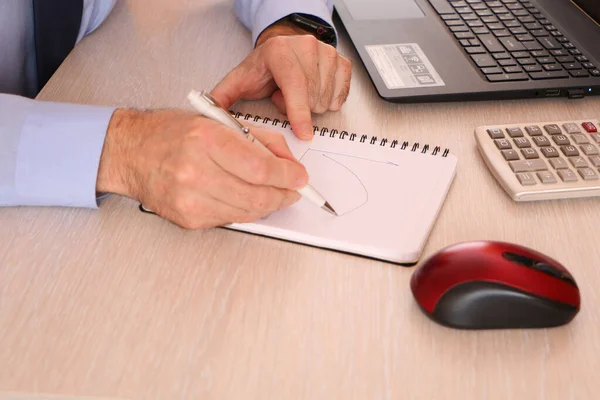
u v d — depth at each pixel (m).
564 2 0.96
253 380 0.47
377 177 0.65
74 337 0.49
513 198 0.64
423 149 0.69
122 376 0.47
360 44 0.85
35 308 0.51
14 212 0.61
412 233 0.59
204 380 0.46
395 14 0.92
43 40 0.88
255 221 0.59
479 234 0.60
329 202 0.62
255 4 0.90
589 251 0.58
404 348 0.49
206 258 0.57
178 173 0.57
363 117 0.76
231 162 0.57
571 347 0.50
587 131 0.70
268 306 0.52
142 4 0.97
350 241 0.58
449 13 0.92
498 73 0.80
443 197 0.63
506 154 0.67
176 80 0.81
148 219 0.61
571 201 0.64
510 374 0.48
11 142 0.62
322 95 0.75
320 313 0.52
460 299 0.49
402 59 0.82
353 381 0.47
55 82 0.79
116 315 0.51
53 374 0.47
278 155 0.61
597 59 0.83
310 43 0.77
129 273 0.55
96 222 0.60
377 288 0.54
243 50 0.88
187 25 0.93
